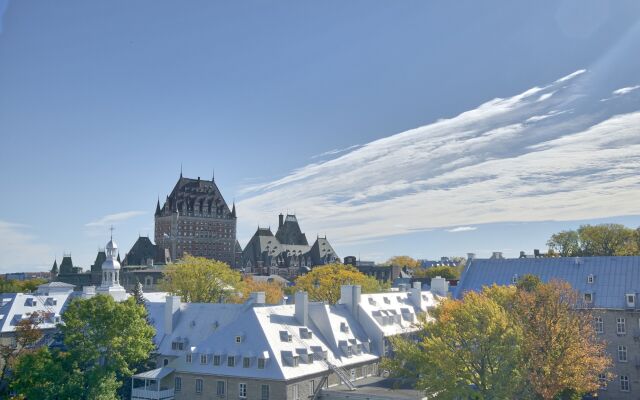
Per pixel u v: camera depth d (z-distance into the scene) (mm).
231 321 91875
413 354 62188
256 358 76562
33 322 79000
